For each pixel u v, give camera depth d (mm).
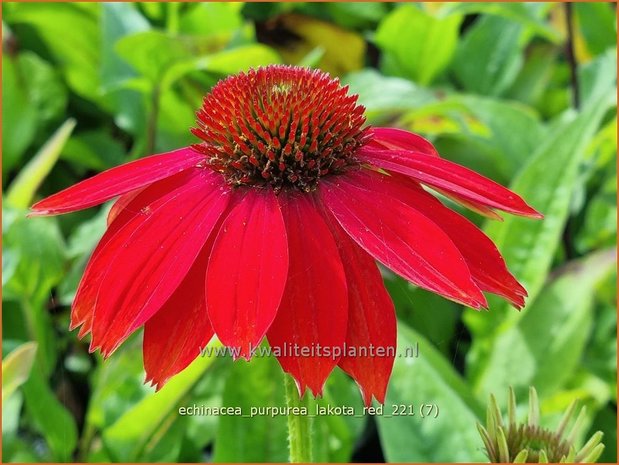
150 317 108
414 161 133
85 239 219
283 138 125
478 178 131
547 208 193
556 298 194
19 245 204
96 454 185
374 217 118
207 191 125
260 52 230
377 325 110
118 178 130
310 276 112
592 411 194
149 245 116
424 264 110
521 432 127
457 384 178
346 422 186
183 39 236
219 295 106
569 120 217
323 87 130
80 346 226
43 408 186
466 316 200
